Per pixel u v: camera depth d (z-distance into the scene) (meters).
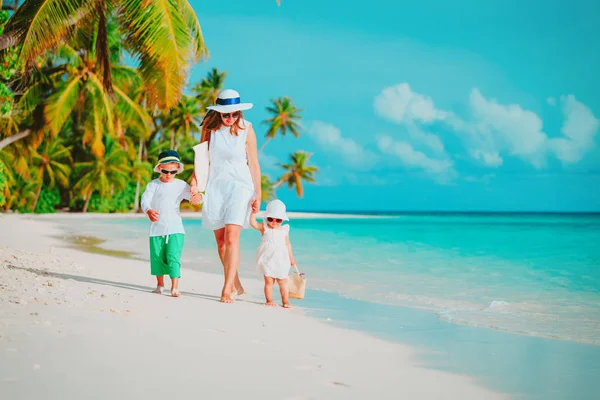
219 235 6.43
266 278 6.29
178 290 6.67
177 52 10.59
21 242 13.85
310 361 3.59
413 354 4.07
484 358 4.02
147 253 12.74
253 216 6.21
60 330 3.71
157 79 11.21
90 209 52.12
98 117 28.34
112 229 23.92
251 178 6.26
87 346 3.39
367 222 47.66
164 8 10.36
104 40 12.69
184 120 52.62
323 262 11.97
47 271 7.47
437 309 6.32
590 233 27.17
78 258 10.20
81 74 26.44
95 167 48.62
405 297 7.26
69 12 9.78
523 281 8.98
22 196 47.28
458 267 11.05
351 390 3.03
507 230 31.92
